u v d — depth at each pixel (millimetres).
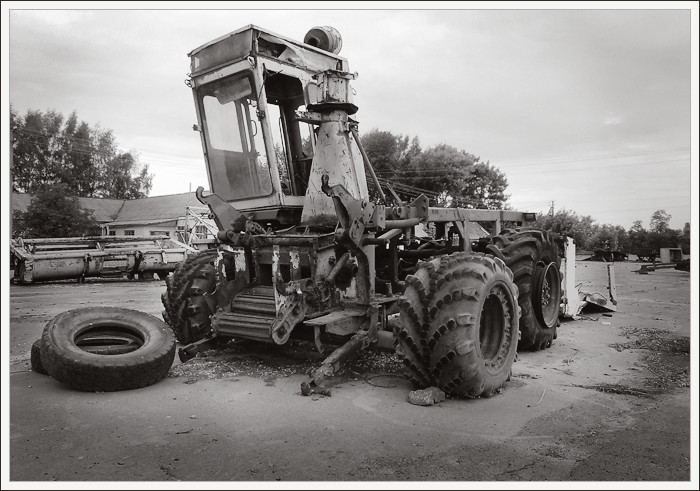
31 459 2963
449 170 38656
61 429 3416
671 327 7426
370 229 4883
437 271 4137
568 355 5691
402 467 2879
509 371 4445
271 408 3842
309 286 4695
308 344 5762
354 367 4965
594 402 4047
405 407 3881
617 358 5547
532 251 5789
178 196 42938
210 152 5699
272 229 5707
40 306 10266
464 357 3945
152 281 18312
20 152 47906
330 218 5004
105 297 12180
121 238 18641
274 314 4801
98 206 41906
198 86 5570
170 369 4902
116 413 3725
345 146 5027
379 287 5449
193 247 22047
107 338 4844
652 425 3551
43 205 28922
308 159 5719
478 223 6871
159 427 3457
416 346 4062
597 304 8688
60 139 50156
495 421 3607
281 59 5312
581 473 2818
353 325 4781
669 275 19781
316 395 4137
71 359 4117
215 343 5398
